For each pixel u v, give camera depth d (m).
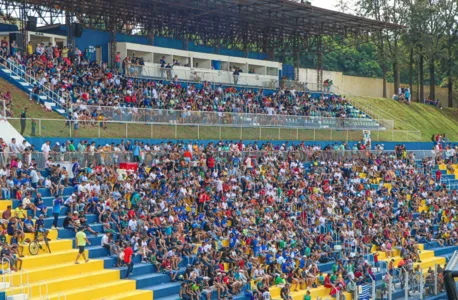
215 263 38.81
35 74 54.22
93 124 49.12
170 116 54.59
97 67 61.19
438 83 117.00
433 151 71.94
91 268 35.84
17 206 37.56
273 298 39.94
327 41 104.44
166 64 68.31
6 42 55.81
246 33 84.00
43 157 41.41
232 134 59.12
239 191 48.28
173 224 40.69
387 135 73.44
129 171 44.00
